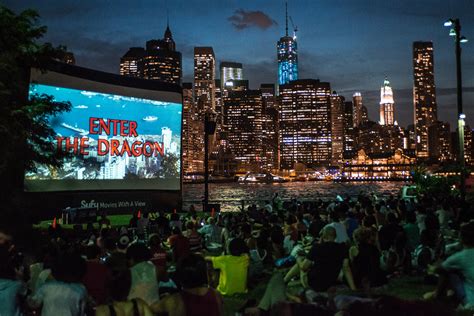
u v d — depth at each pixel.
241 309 7.59
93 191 31.81
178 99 37.66
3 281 5.79
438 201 25.06
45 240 15.46
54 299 5.57
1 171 18.86
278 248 12.23
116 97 33.50
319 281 8.87
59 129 29.81
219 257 11.01
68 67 30.30
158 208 35.78
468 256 7.43
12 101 19.67
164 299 5.60
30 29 20.17
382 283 9.38
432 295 7.87
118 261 7.83
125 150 33.91
